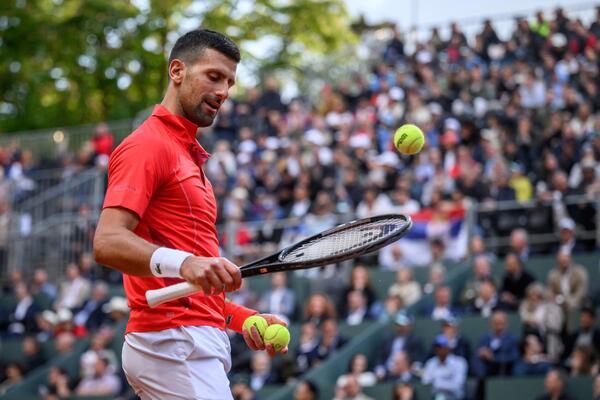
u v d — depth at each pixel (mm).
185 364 6445
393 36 33312
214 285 5805
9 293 26078
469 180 23203
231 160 27516
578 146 24406
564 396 16516
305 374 19047
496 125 26062
